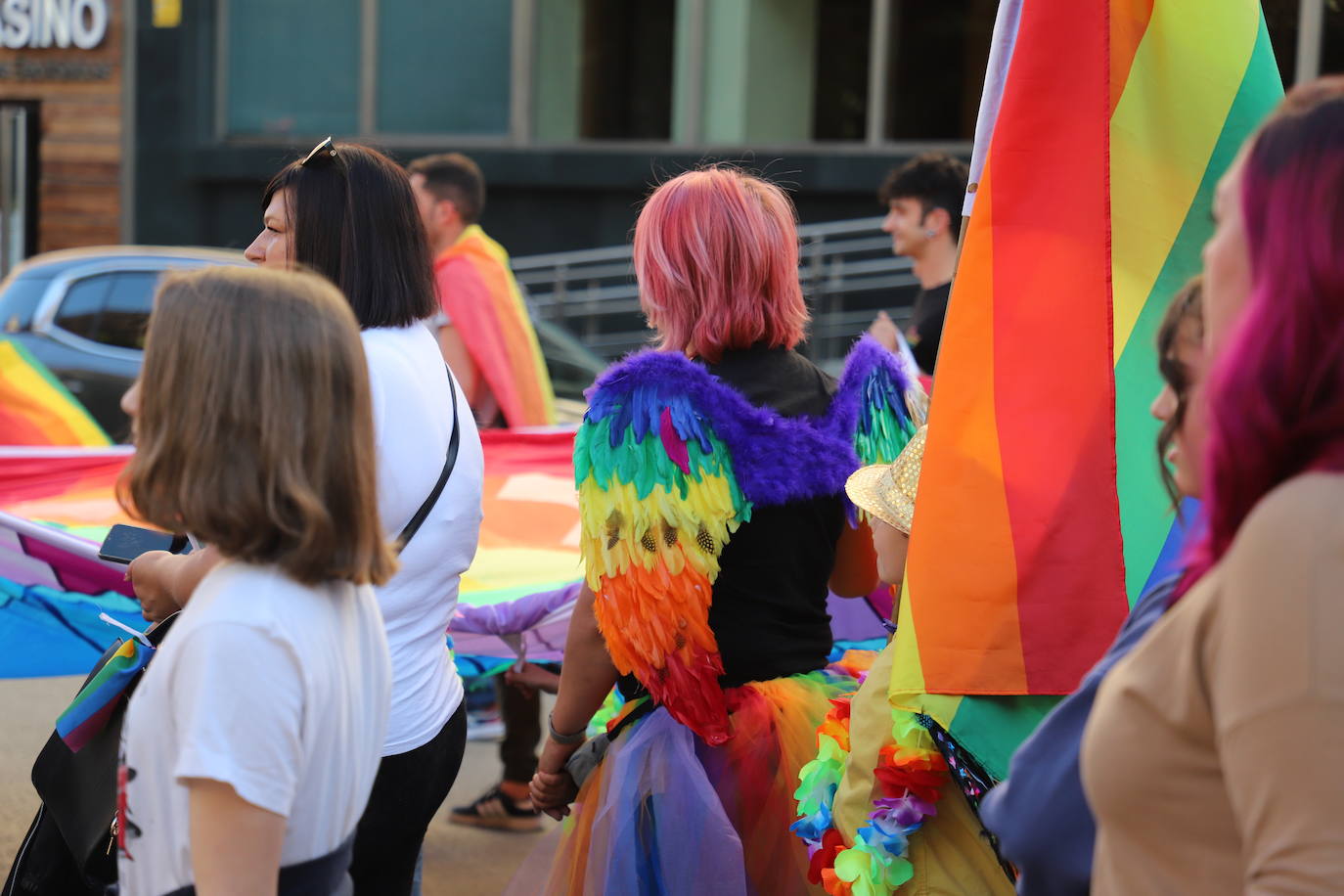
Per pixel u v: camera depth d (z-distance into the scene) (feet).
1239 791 4.28
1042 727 5.82
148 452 5.90
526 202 49.67
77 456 15.64
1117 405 8.11
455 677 9.18
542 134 50.16
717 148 48.55
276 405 5.84
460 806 17.24
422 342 9.03
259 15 50.55
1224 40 8.52
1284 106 4.66
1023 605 7.95
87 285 27.32
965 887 8.25
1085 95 8.28
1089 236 8.25
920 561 8.12
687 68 48.75
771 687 9.68
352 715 6.22
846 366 10.70
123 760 5.99
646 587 9.16
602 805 9.68
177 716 5.71
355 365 6.12
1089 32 8.29
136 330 27.37
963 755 8.05
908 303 46.21
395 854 8.73
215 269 6.12
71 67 50.67
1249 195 4.60
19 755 17.46
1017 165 8.29
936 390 8.25
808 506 9.83
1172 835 4.66
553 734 10.28
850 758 8.75
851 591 11.08
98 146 51.06
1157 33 8.41
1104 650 7.91
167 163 50.78
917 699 8.06
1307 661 4.14
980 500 8.05
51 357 26.27
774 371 10.05
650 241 9.98
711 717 9.41
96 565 11.84
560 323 48.03
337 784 6.16
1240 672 4.28
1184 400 5.67
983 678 7.93
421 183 19.76
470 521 8.92
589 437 9.34
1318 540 4.22
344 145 9.15
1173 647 4.66
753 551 9.65
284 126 50.96
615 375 9.39
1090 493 8.01
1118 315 8.21
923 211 17.90
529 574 13.58
